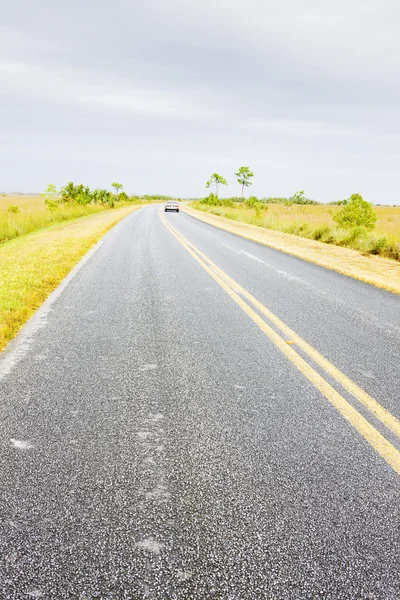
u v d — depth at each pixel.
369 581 1.60
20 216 20.80
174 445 2.49
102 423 2.72
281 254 12.16
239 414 2.89
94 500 2.00
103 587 1.54
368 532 1.85
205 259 10.66
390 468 2.34
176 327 4.93
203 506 1.98
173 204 43.59
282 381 3.48
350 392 3.30
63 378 3.41
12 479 2.14
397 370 3.81
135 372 3.57
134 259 10.33
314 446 2.53
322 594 1.54
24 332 4.63
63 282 7.40
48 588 1.53
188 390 3.25
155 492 2.07
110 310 5.63
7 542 1.74
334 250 13.27
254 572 1.62
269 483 2.17
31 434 2.57
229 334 4.72
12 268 8.11
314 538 1.80
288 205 68.44
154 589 1.54
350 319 5.54
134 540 1.76
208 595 1.52
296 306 6.16
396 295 7.21
